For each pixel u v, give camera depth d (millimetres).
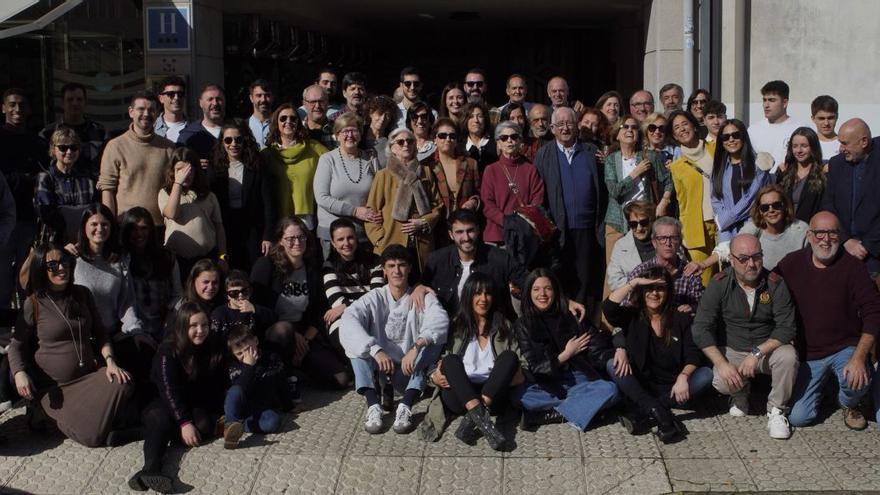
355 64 18281
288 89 15148
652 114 8086
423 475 6133
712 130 8445
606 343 6852
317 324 7527
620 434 6621
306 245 7496
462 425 6492
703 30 10867
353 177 7930
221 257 7637
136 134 7617
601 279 8258
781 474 6027
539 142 8727
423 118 8305
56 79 10805
